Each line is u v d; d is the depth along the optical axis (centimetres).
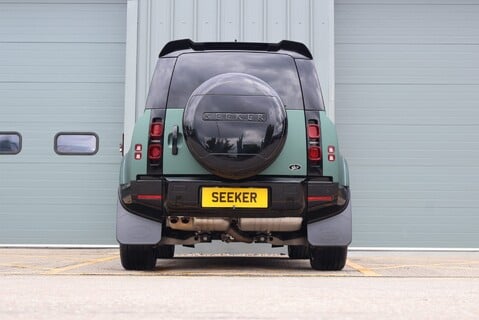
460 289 327
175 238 432
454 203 830
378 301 275
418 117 841
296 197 402
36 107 834
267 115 393
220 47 438
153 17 785
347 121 841
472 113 841
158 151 408
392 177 834
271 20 784
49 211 817
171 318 226
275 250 739
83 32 842
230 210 400
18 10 847
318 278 387
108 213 816
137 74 784
